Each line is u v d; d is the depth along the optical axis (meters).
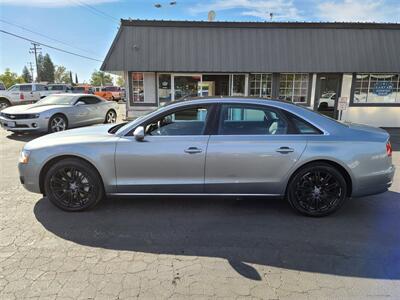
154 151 3.80
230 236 3.47
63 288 2.56
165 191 3.92
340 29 12.06
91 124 11.59
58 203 4.03
